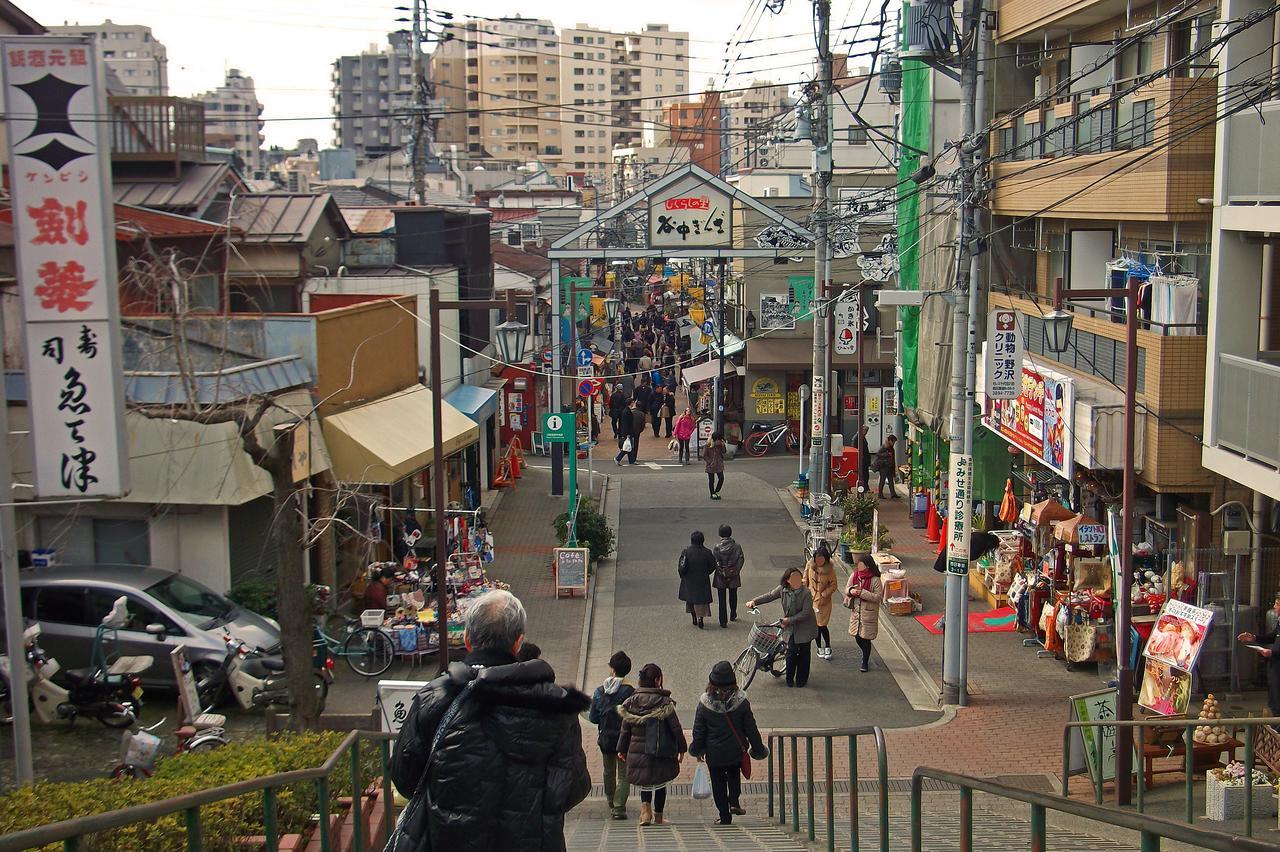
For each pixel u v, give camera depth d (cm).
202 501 1808
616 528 2959
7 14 2380
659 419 4434
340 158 8406
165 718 1536
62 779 1304
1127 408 1328
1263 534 1645
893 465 3300
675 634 2117
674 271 7412
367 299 2617
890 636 2109
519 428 4028
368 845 886
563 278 3997
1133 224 1991
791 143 6138
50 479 1138
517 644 497
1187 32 1848
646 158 10081
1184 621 1431
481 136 15612
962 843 620
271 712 1360
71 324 1127
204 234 2369
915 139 2909
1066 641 1833
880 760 812
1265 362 1519
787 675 1848
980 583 2283
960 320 1714
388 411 2309
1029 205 2186
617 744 1269
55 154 1119
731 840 1077
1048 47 2327
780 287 4166
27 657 1464
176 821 745
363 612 1898
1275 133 1434
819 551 1995
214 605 1702
